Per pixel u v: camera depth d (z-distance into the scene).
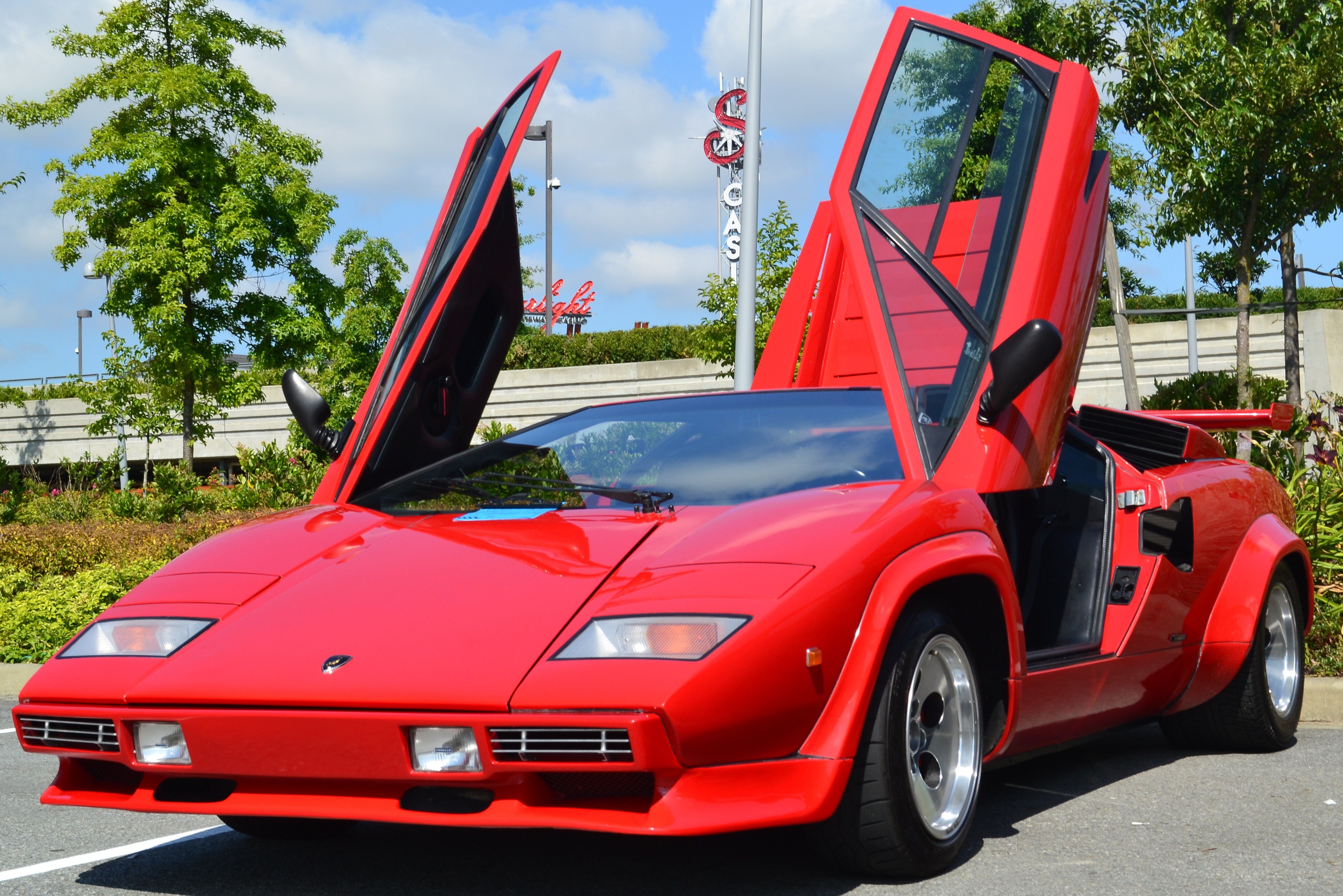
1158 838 3.07
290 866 2.98
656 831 2.21
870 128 3.72
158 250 18.11
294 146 19.23
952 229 3.91
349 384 19.11
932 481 3.05
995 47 4.13
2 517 16.27
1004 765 3.20
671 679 2.22
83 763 2.74
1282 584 4.48
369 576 2.74
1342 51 8.91
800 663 2.37
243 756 2.44
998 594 2.90
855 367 4.92
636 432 3.46
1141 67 9.72
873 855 2.60
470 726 2.26
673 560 2.56
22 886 2.85
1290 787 3.72
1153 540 3.76
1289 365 10.13
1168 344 21.88
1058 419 3.61
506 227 3.99
